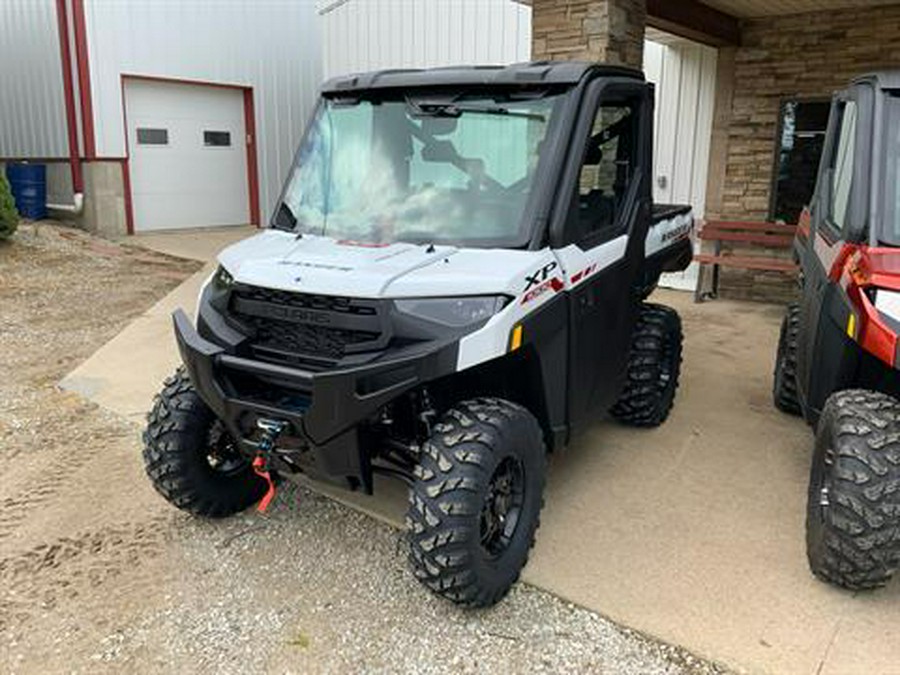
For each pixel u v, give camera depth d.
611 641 2.90
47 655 2.84
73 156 12.77
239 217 15.03
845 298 3.18
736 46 8.52
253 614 3.07
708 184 9.05
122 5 12.66
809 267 4.17
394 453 3.28
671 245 4.95
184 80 13.65
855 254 3.27
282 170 15.44
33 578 3.30
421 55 10.87
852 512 2.92
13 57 13.64
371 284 2.85
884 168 3.42
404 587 3.24
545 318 3.14
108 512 3.85
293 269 3.03
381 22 11.20
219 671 2.76
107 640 2.92
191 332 3.20
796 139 8.38
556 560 3.41
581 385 3.57
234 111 14.66
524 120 3.39
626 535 3.62
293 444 3.00
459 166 3.43
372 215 3.50
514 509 3.17
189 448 3.49
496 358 3.05
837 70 7.96
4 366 6.20
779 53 8.27
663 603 3.10
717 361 6.45
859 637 2.90
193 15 13.60
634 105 3.98
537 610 3.08
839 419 3.08
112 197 12.98
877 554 2.92
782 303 8.66
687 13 7.41
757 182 8.71
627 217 3.99
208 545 3.56
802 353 4.05
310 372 2.84
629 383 4.71
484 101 3.48
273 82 15.02
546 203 3.22
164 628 2.99
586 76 3.45
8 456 4.50
